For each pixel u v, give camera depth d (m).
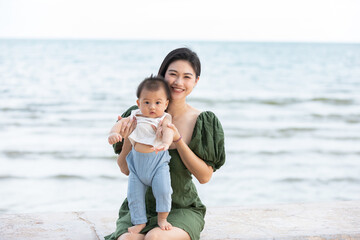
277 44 115.50
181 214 3.20
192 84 3.25
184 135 3.28
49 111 21.33
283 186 10.77
